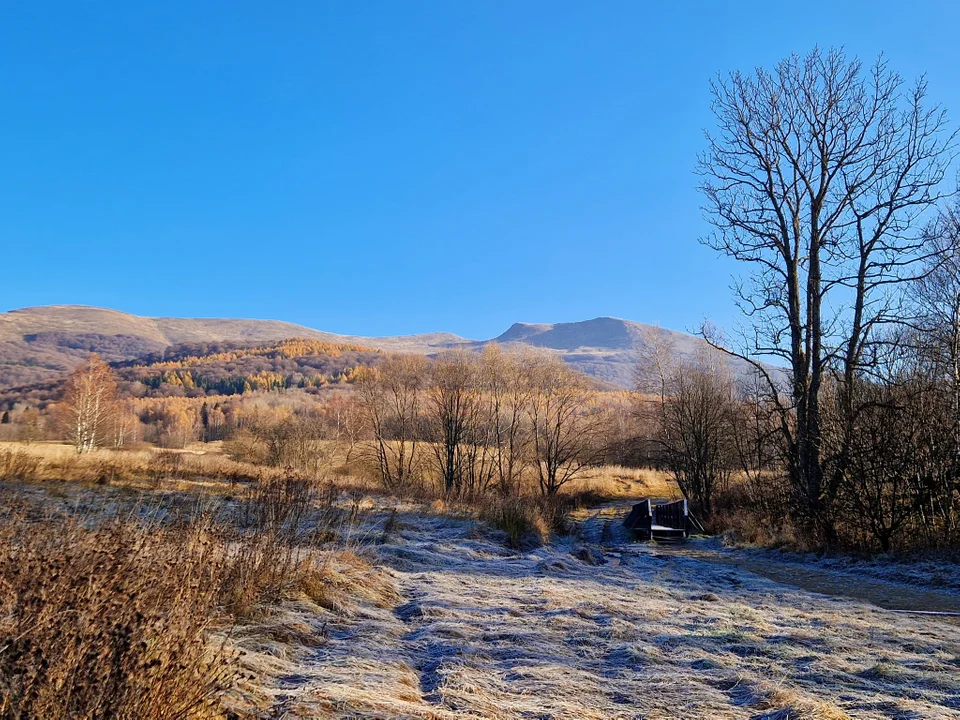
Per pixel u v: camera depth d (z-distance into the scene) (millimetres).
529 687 5883
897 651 7785
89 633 3715
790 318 20953
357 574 9539
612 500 42000
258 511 12969
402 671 5934
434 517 19453
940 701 5930
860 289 19547
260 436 38969
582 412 42750
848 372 19531
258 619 6605
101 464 21234
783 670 6680
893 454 16938
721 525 26750
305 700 4574
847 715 5289
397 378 47156
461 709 5082
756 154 21406
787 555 18000
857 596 12805
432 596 9500
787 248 21094
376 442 46562
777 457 22719
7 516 7750
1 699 3369
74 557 4863
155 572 5152
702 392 32594
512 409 43906
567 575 13312
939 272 19969
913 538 16562
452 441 43719
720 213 22000
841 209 20078
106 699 3469
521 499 27156
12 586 4215
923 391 18031
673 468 33750
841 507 18016
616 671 6574
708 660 6879
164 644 3973
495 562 14180
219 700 4035
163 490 17859
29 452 21531
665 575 14359
